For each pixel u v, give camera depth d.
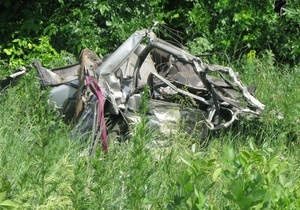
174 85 8.69
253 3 12.84
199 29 12.84
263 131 8.27
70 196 5.27
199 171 4.72
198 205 4.30
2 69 11.98
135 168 5.23
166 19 13.20
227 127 8.27
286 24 12.93
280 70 12.05
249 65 11.58
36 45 12.42
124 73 8.63
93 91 7.66
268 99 9.62
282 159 7.79
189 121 8.13
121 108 7.95
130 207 5.18
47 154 6.55
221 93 8.73
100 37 12.41
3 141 7.30
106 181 5.46
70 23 12.24
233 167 4.77
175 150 7.52
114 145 7.61
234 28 12.73
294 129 8.38
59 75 9.40
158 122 7.94
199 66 8.19
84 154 7.28
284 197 4.73
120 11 12.48
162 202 5.75
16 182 5.95
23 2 13.12
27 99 8.21
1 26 12.77
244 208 4.32
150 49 8.20
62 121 8.27
